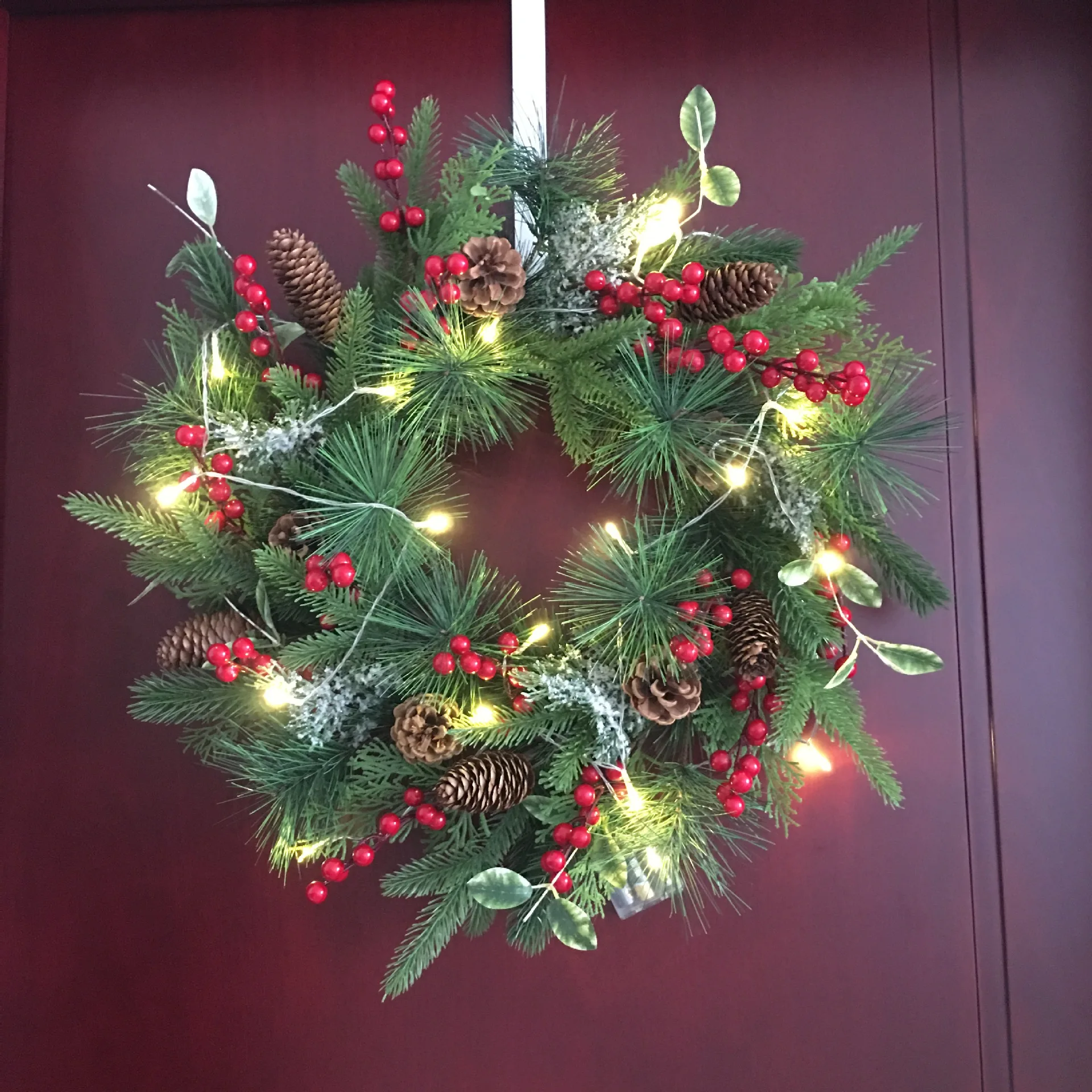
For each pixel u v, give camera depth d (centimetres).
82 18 83
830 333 73
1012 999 78
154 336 82
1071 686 79
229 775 80
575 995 79
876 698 79
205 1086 79
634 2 82
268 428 68
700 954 79
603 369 72
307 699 68
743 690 70
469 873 71
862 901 79
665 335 68
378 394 69
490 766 67
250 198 82
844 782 79
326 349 76
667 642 67
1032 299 80
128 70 83
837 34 82
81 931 80
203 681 72
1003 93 81
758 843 79
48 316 82
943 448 79
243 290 68
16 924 80
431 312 67
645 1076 79
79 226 83
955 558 80
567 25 82
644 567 66
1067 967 78
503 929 79
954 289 81
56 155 83
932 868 79
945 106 81
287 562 67
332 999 79
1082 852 78
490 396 70
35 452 82
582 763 70
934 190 81
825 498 72
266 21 83
